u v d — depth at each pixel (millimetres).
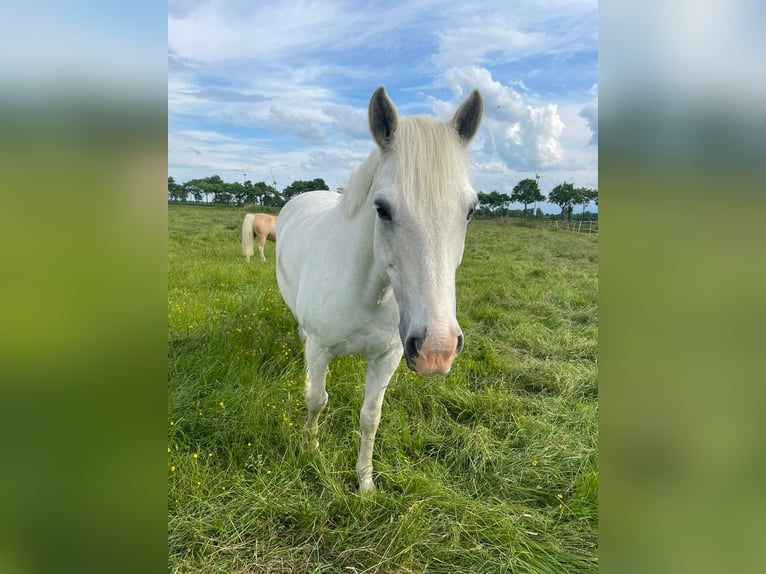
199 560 1713
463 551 1795
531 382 3420
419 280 1308
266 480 2090
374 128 1468
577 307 5539
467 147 1551
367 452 2168
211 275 5699
